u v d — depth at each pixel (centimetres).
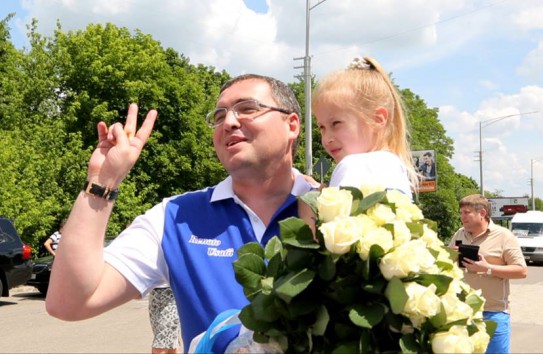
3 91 2431
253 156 233
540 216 3112
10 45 2705
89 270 204
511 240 508
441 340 166
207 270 227
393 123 242
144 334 959
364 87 237
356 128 236
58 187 2234
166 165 3041
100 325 1051
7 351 834
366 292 167
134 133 214
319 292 172
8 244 1328
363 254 165
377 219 174
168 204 243
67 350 837
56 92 2830
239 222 235
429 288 166
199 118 3238
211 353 202
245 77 245
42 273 1483
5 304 1368
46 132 2317
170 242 233
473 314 187
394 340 168
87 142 2814
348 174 213
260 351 184
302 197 185
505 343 488
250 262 184
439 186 5006
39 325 1055
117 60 2981
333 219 173
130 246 231
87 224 204
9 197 1823
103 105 2811
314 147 4047
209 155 3219
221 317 210
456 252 191
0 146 1933
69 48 2953
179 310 232
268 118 236
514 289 1634
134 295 229
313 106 254
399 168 218
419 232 180
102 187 205
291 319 171
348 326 168
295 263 171
